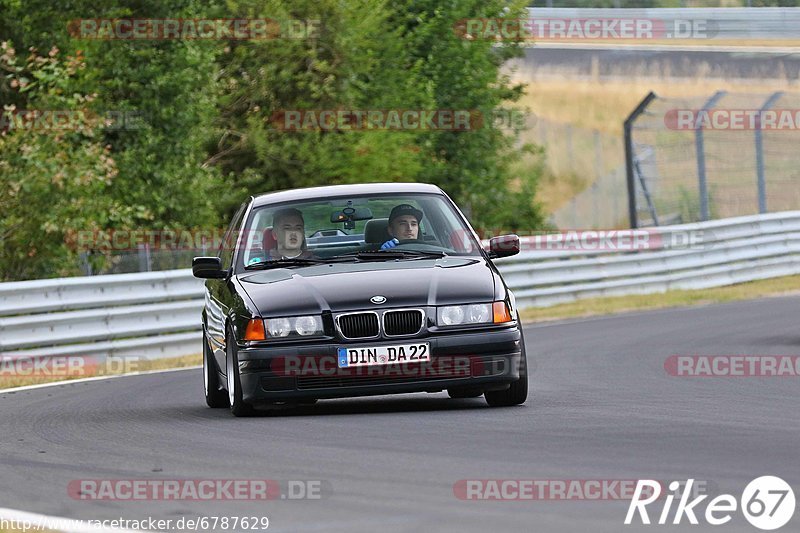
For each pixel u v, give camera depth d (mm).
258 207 32500
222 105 89688
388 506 17719
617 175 159000
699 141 92312
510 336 28312
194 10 78938
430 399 32031
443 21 104438
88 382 43500
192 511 18125
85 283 52094
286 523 16984
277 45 90250
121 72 74812
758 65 167875
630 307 69500
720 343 46250
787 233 88312
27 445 26500
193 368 47656
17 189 62750
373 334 27969
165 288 55906
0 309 48844
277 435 25500
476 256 30938
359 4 94188
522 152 111688
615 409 28141
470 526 16156
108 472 22078
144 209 69062
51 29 73750
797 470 19344
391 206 32188
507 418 26656
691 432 23922
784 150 156000
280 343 28016
